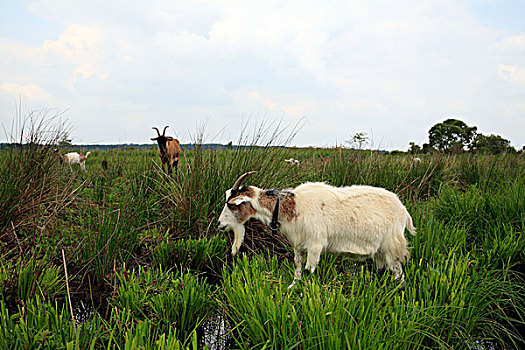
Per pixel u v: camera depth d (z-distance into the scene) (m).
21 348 2.60
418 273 3.84
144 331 2.86
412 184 7.91
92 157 14.66
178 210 5.73
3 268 3.95
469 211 5.69
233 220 4.48
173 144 9.45
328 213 4.10
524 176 8.61
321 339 2.66
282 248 5.55
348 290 3.74
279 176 6.19
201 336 3.65
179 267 4.84
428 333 2.95
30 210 5.07
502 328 3.34
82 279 4.31
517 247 4.33
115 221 4.73
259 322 2.99
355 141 8.70
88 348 2.86
